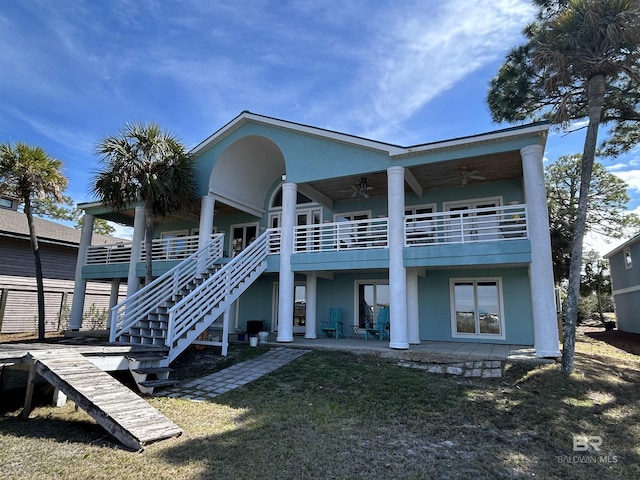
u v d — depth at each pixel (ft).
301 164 42.42
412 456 15.76
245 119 45.57
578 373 27.73
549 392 24.34
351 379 27.43
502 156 37.27
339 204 53.01
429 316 45.44
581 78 33.09
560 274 57.16
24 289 65.98
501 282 42.93
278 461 15.16
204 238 45.70
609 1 28.71
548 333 30.17
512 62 41.88
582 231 30.09
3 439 17.65
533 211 31.91
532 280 31.63
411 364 31.42
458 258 34.27
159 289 42.63
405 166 37.70
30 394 21.09
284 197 42.68
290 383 26.94
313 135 42.06
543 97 41.70
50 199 52.13
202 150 48.01
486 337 42.63
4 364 22.18
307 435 17.92
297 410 21.56
